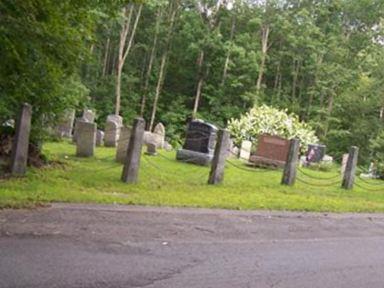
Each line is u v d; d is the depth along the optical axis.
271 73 61.00
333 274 7.48
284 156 22.98
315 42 57.53
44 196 10.11
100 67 51.94
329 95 55.88
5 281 5.77
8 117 13.71
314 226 11.02
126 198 11.13
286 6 59.44
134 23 52.22
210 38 54.34
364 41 60.06
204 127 20.28
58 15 11.17
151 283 6.18
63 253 6.90
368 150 45.62
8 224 7.98
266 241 9.05
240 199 12.95
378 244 9.98
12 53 10.95
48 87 13.55
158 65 55.62
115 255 7.09
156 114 54.75
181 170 17.62
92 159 17.36
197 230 9.16
